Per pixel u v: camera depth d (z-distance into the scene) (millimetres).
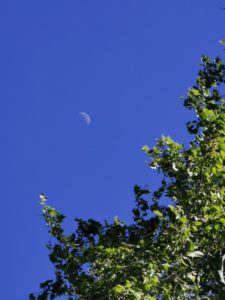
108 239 12555
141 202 13250
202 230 11500
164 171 13492
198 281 10539
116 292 9953
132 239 12586
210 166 12477
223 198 11969
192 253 10516
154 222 12500
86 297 11086
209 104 14227
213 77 14945
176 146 13562
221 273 10484
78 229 12719
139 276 10680
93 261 11953
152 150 13789
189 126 13828
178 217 11312
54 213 12469
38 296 11734
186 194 12023
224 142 12500
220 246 10930
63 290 11703
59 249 12203
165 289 9977
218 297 10281
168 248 11008
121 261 11484
